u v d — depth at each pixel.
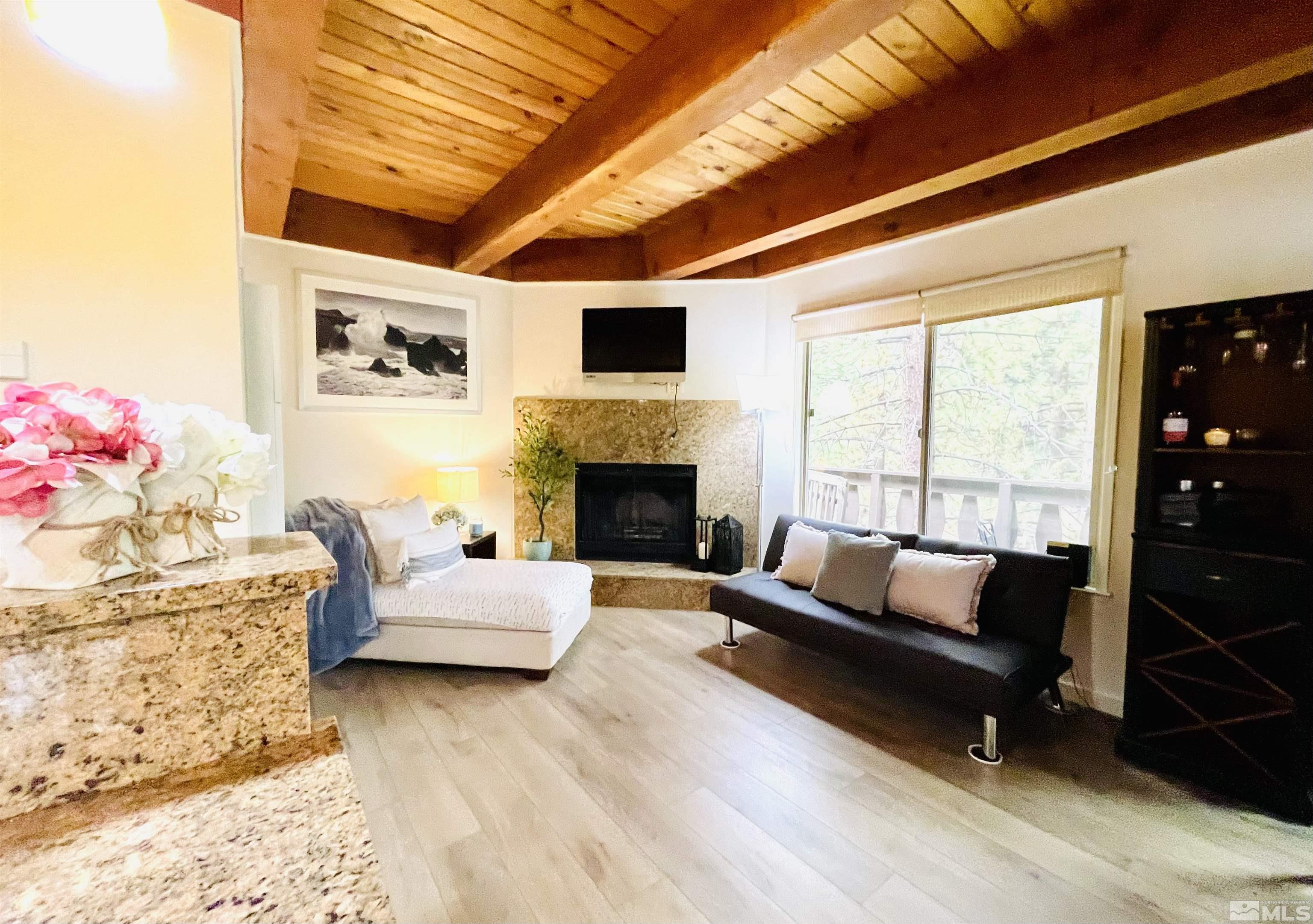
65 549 0.71
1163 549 2.11
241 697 0.80
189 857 0.60
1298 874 1.60
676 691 2.74
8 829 0.64
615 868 1.62
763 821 1.82
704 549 4.16
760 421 4.07
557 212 2.67
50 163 1.31
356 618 2.78
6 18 1.26
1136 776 2.07
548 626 2.81
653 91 1.89
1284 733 1.95
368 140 2.56
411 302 3.85
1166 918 1.47
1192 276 2.28
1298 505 2.00
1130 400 2.47
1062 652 2.67
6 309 1.27
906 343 3.50
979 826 1.80
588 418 4.31
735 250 3.32
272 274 3.31
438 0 1.67
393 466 3.84
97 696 0.71
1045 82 1.89
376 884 0.57
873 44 1.86
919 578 2.68
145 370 1.41
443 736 2.32
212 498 0.88
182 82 1.43
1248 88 1.62
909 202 2.59
